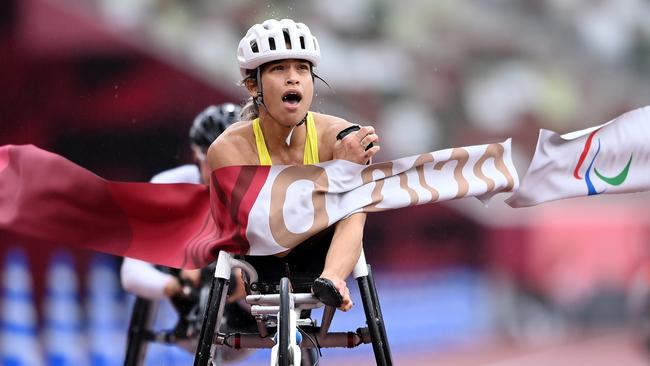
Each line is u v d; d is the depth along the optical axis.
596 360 34.91
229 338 11.41
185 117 37.53
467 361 35.06
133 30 37.47
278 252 11.25
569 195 12.44
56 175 13.13
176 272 15.86
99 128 36.88
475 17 48.94
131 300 30.03
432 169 11.67
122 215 13.19
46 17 36.94
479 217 41.09
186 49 38.78
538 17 51.12
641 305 39.09
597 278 42.72
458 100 48.19
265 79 11.20
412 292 38.88
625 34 52.56
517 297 41.31
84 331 30.03
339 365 31.53
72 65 37.22
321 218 11.23
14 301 30.06
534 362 34.62
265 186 11.30
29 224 13.11
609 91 51.69
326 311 11.21
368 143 11.35
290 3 44.22
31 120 36.69
